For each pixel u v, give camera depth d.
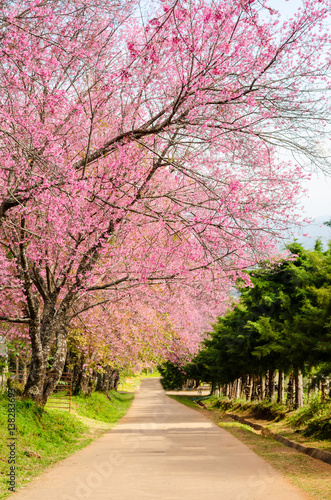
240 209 11.09
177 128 10.70
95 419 27.17
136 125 14.27
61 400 27.80
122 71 10.65
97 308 21.88
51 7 10.39
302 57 10.02
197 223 10.96
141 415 33.62
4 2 9.60
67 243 14.52
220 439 18.03
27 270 14.16
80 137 13.53
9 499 8.24
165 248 13.31
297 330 18.75
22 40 9.41
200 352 38.72
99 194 13.62
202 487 9.23
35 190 10.45
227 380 32.50
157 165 12.38
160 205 14.61
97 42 11.72
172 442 17.02
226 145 11.43
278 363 23.58
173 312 25.64
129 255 15.73
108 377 44.88
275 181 12.16
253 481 9.85
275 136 10.49
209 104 10.59
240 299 26.17
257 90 10.29
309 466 11.84
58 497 8.38
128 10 11.23
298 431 18.31
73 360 31.16
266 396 31.08
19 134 11.20
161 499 8.23
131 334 25.66
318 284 21.17
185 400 55.75
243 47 10.28
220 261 12.37
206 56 10.59
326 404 19.48
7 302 17.81
